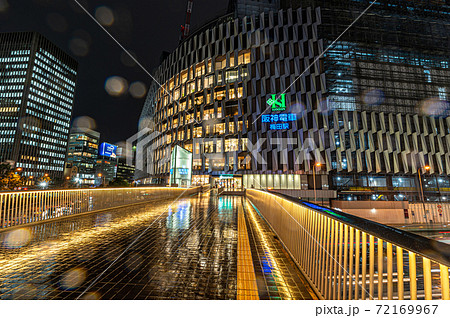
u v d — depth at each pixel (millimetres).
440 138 49469
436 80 51875
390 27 52250
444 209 42656
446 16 56125
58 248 4547
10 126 99312
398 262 1536
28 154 102562
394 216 41250
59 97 119438
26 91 102438
